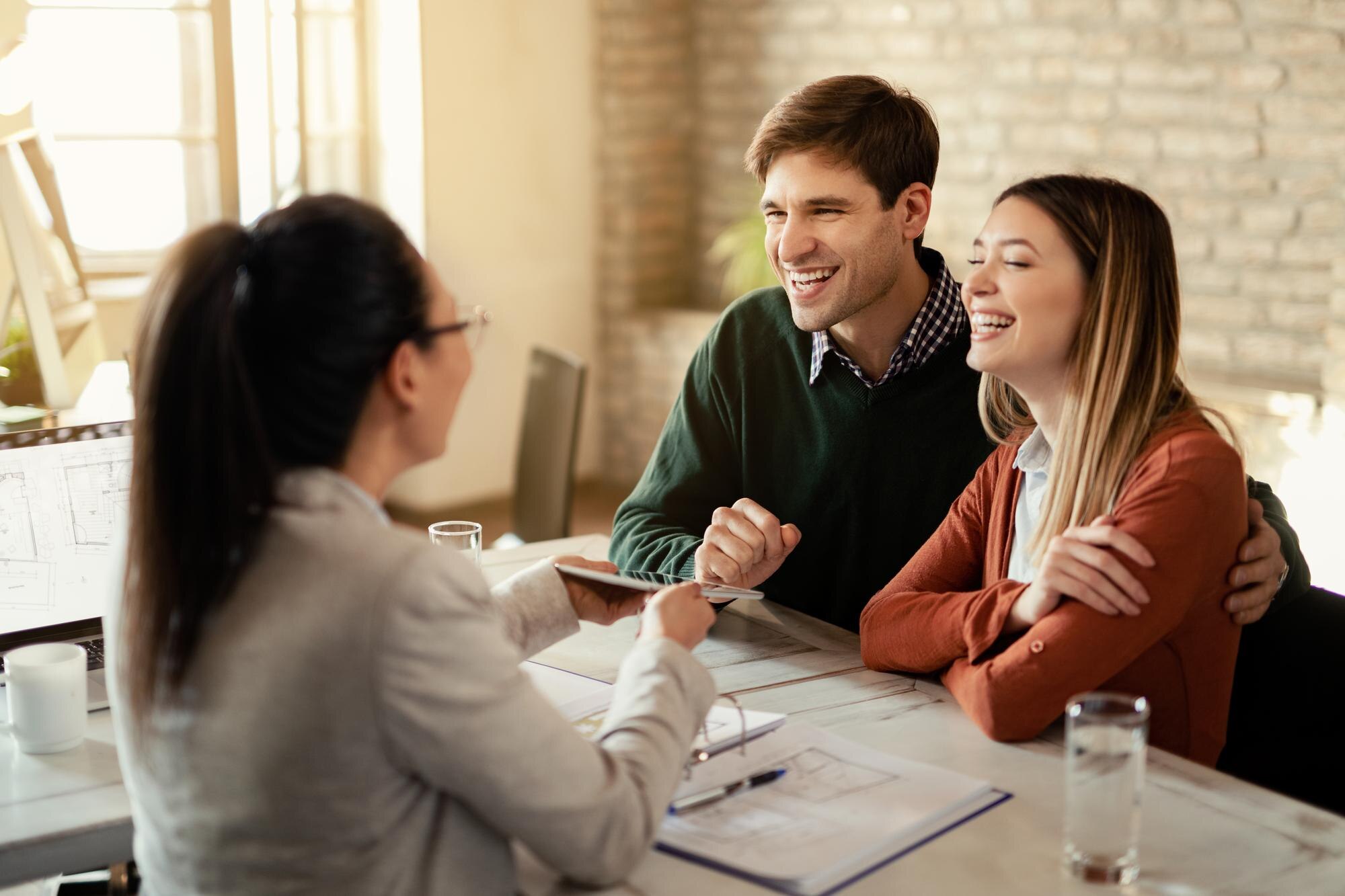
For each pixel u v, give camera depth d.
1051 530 1.39
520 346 4.98
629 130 5.01
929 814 1.13
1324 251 3.62
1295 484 3.47
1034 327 1.36
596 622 1.41
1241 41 3.70
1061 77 4.10
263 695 0.91
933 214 4.48
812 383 1.89
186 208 4.56
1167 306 1.35
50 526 1.58
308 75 4.62
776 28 4.84
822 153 1.70
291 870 0.93
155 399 0.92
